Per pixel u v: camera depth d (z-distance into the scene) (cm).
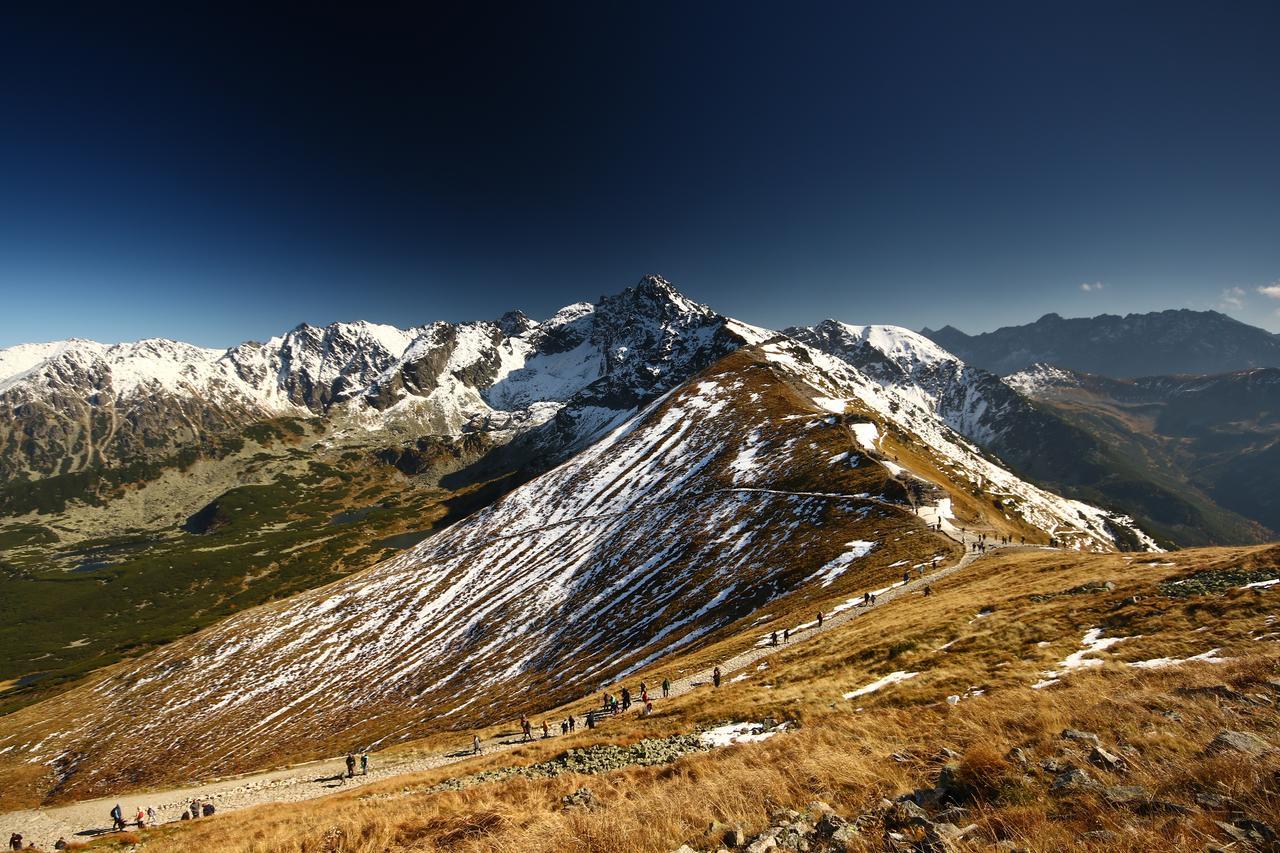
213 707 12769
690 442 18838
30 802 10312
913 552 7569
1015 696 1703
